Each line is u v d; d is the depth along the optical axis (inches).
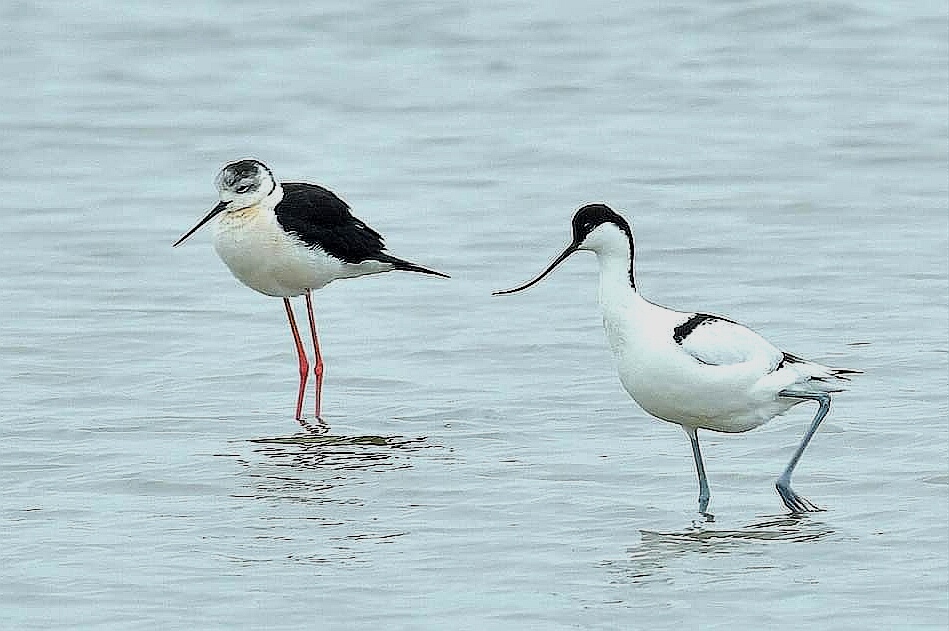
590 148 1025.5
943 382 554.9
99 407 551.2
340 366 604.1
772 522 426.3
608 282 431.5
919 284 701.9
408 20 1444.4
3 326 660.7
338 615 366.0
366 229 585.6
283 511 440.5
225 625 361.1
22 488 463.8
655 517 431.5
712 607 367.2
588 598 374.0
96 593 379.9
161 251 802.2
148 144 1071.0
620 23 1402.6
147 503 449.4
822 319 649.6
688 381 421.7
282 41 1395.2
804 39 1318.9
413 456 491.8
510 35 1381.6
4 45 1375.5
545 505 442.3
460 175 967.0
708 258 767.7
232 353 624.7
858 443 491.2
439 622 361.1
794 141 1021.8
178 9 1512.1
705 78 1215.6
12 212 887.1
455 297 708.0
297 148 1052.5
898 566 390.0
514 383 577.3
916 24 1346.0
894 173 938.1
